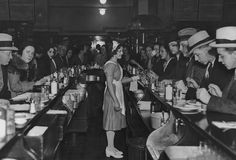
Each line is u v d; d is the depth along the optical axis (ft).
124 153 17.43
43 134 9.46
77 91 20.17
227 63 8.52
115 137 20.68
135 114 18.75
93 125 24.27
